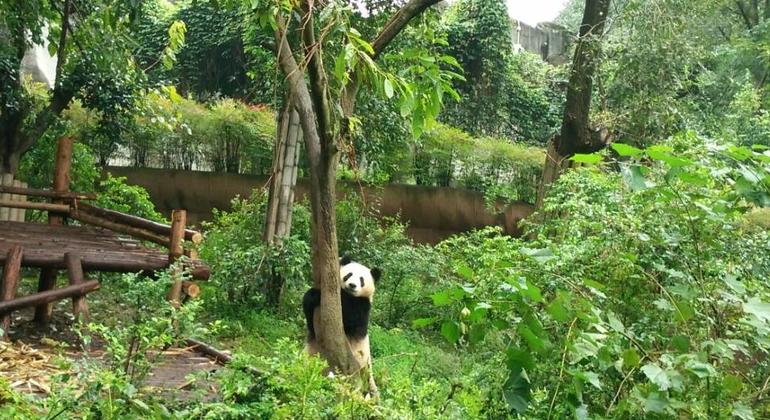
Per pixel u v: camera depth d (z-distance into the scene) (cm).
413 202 1620
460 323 442
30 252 700
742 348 434
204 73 1997
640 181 432
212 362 607
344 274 630
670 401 402
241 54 1969
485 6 2030
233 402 435
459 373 648
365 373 494
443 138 1709
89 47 1045
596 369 459
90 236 802
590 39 1255
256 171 1619
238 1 532
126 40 1033
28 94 1102
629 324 509
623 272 495
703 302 468
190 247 745
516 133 2156
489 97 2073
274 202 1074
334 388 427
